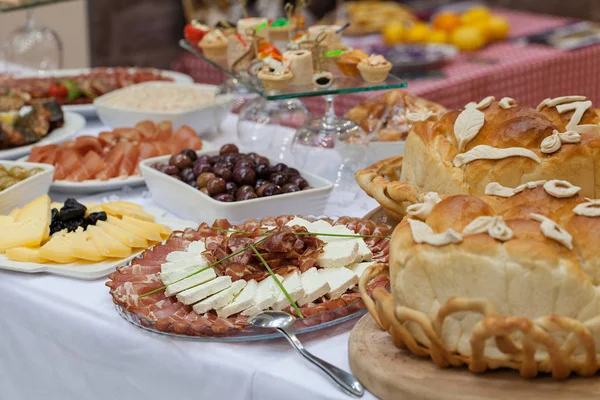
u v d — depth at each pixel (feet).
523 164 4.33
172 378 4.09
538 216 3.47
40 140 7.25
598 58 12.85
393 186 4.80
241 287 4.12
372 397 3.50
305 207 5.40
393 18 13.80
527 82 11.77
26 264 4.91
